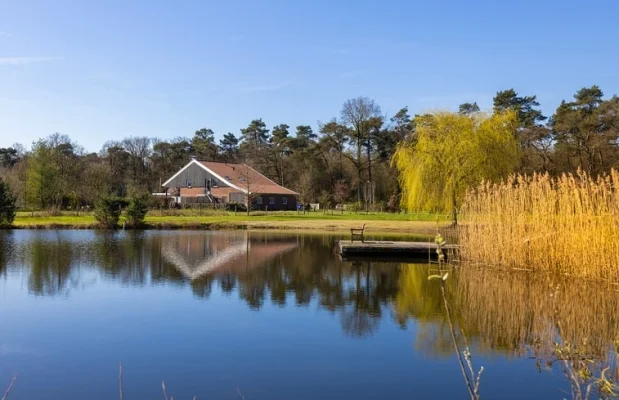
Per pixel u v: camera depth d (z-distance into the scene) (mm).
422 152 29156
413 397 6750
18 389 6973
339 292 13352
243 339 9211
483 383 7199
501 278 14961
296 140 64812
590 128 40906
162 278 15258
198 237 28438
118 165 68000
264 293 13203
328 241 26797
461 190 28281
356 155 59688
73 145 64625
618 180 13383
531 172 43281
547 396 6715
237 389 7000
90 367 7801
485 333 9594
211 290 13523
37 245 23359
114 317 10656
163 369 7727
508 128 29328
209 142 75000
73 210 44188
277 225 35094
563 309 11234
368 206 52656
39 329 9758
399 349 8695
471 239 17484
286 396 6766
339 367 7832
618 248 13164
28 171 44750
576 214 14344
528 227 15891
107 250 21750
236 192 50406
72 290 13367
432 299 12469
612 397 5859
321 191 60156
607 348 8336
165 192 56688
